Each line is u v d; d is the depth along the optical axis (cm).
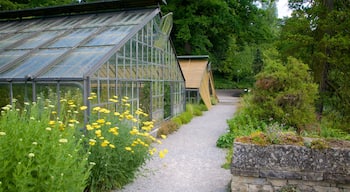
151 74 1111
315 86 866
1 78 687
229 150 757
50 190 272
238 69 3919
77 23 1063
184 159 736
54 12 1198
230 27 3058
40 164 269
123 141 504
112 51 763
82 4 1128
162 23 1215
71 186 296
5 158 272
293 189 417
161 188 529
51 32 1009
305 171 417
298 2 1480
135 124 899
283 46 1520
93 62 702
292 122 845
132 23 962
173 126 1159
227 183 558
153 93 1138
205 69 2259
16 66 745
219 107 2238
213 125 1328
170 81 1410
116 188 516
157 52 1188
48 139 314
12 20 1266
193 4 2798
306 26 1363
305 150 422
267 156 431
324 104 1351
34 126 305
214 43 3312
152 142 916
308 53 1416
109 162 475
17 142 280
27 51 843
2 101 704
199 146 890
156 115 1175
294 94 838
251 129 812
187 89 2055
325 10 1301
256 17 3088
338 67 1307
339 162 409
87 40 859
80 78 636
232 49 3775
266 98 890
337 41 1170
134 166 531
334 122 1270
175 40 3008
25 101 684
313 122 855
